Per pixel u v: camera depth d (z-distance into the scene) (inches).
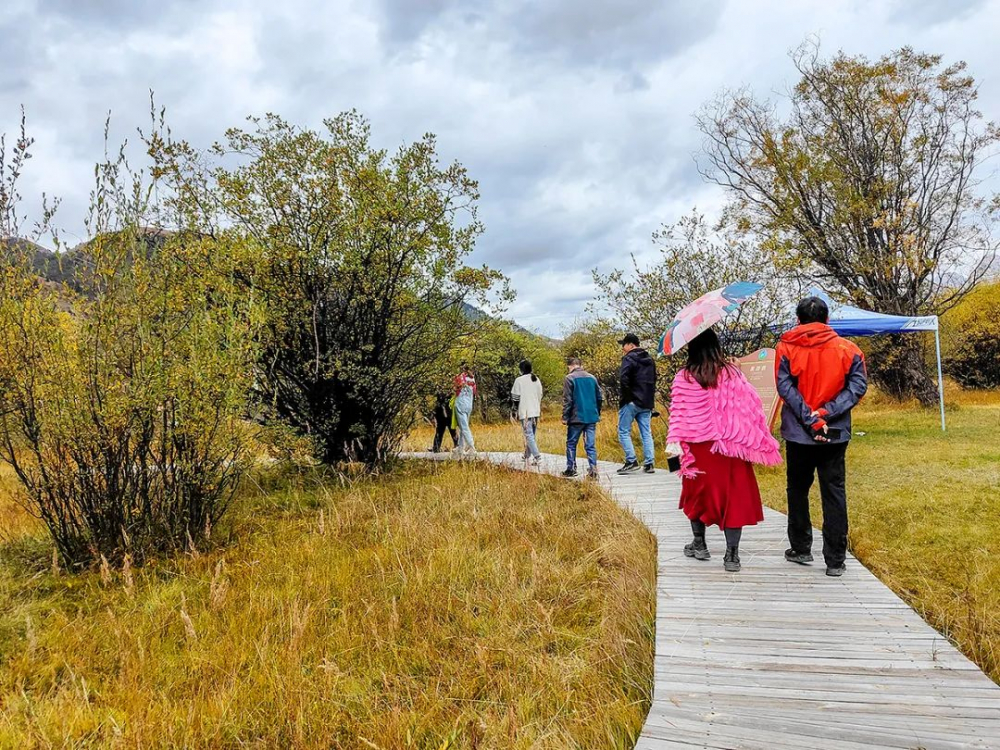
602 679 137.6
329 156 326.6
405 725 127.0
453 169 355.3
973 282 727.1
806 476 176.1
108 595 196.4
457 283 370.0
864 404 807.1
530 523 255.3
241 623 173.2
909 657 127.0
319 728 127.7
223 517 275.3
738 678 121.1
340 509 281.9
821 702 111.4
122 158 228.1
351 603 183.8
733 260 498.6
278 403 352.8
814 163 741.9
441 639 165.6
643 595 173.3
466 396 439.2
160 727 126.6
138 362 230.1
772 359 371.9
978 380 939.3
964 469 330.0
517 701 132.1
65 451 219.1
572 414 339.3
